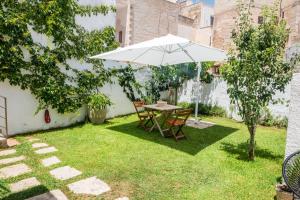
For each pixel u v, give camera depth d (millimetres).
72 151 6324
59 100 8594
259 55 5699
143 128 8930
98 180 4770
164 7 19953
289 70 5648
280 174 5270
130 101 11547
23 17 7461
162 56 8859
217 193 4410
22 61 7633
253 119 5887
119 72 10859
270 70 5793
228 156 6305
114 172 5133
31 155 5977
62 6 8422
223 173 5246
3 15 7074
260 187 4660
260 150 6934
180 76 13570
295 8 17094
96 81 9875
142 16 18516
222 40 21359
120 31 18531
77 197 4152
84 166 5395
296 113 4160
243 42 5930
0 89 7383
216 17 22156
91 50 9656
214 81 12180
